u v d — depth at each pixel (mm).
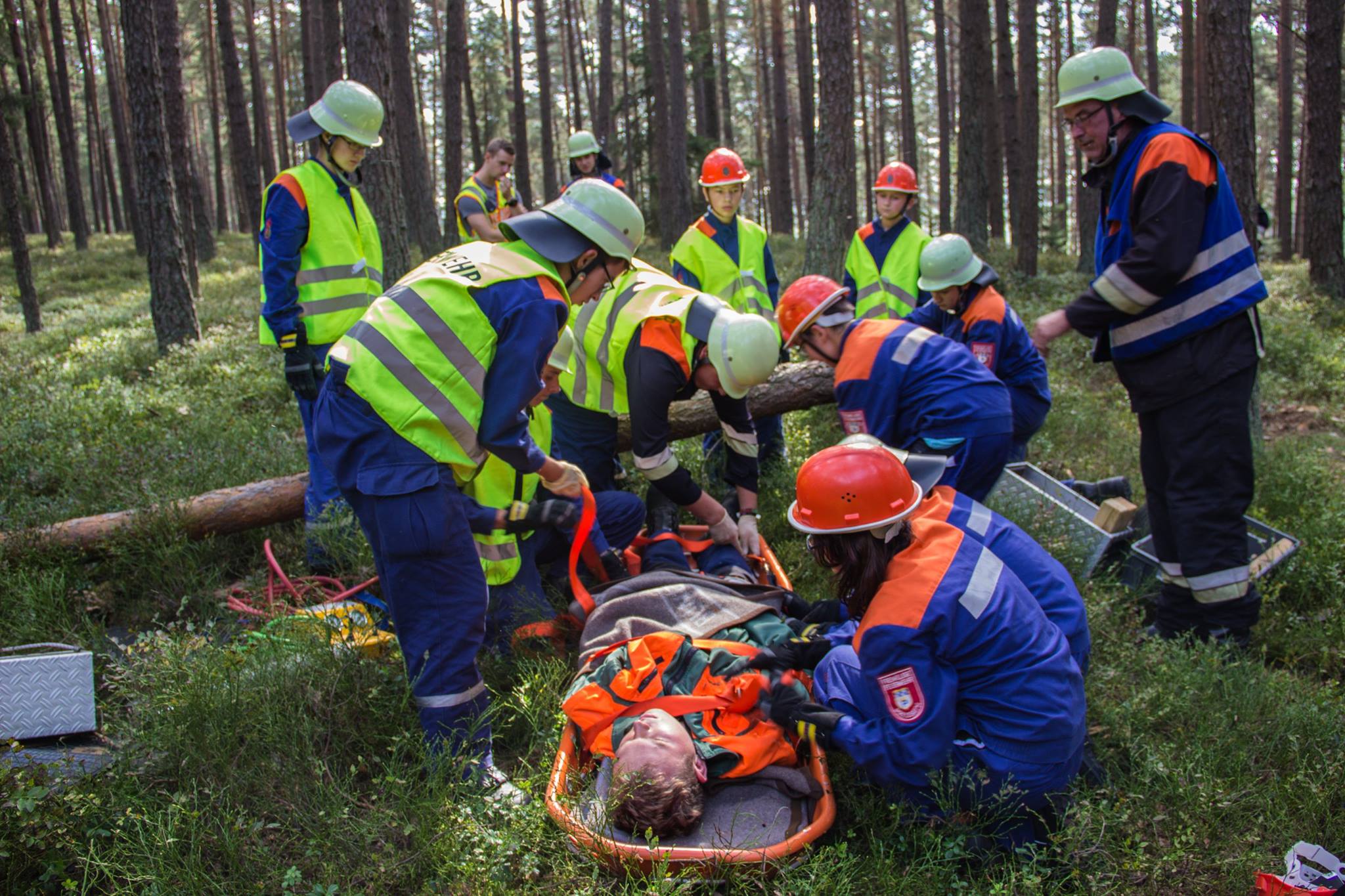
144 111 10141
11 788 2697
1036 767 2697
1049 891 2639
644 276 4113
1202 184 3793
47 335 13773
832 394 5457
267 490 4879
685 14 35344
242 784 3021
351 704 3398
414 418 2912
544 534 4195
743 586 3715
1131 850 2717
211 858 2789
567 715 3078
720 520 4086
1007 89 19078
